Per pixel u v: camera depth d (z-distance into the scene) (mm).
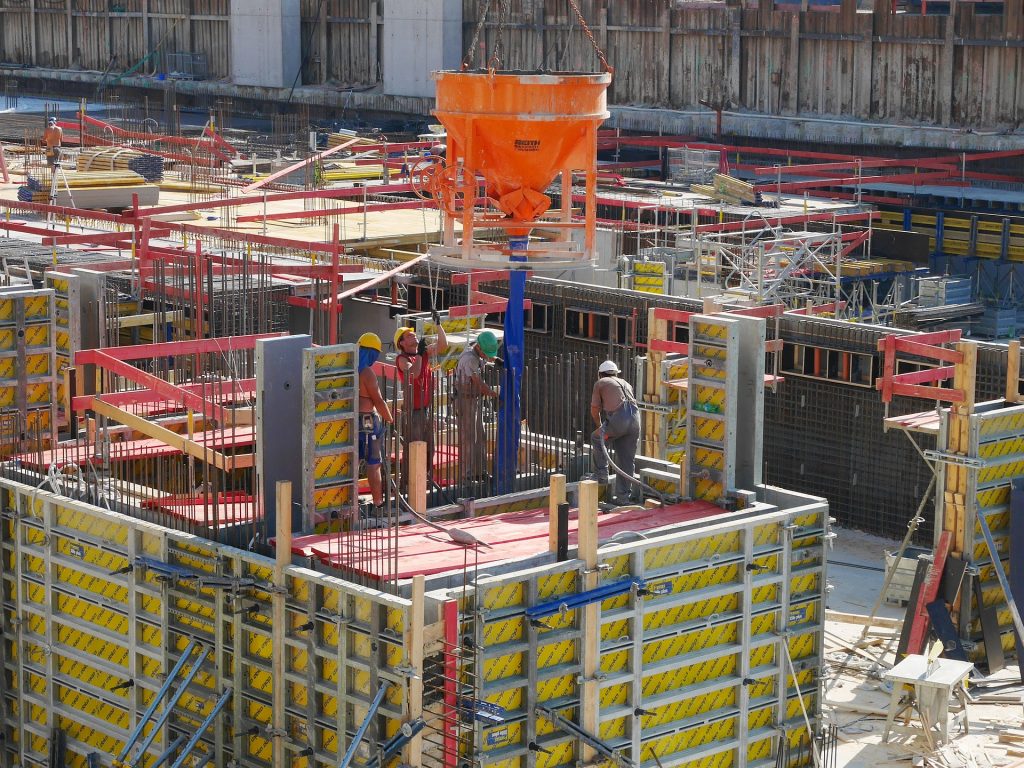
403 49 74500
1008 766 18156
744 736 17156
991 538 20781
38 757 18016
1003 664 21281
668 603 16344
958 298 38469
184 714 16438
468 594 14883
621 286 33656
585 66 69500
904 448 26062
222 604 15906
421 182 21406
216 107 75438
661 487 19297
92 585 17234
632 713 16141
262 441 16594
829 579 24469
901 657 20906
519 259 20828
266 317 26391
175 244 33875
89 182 37750
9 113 73375
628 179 47094
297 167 38562
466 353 19188
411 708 14469
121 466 19250
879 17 58375
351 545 15578
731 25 63375
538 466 20094
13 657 18188
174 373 21953
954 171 50375
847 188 51844
